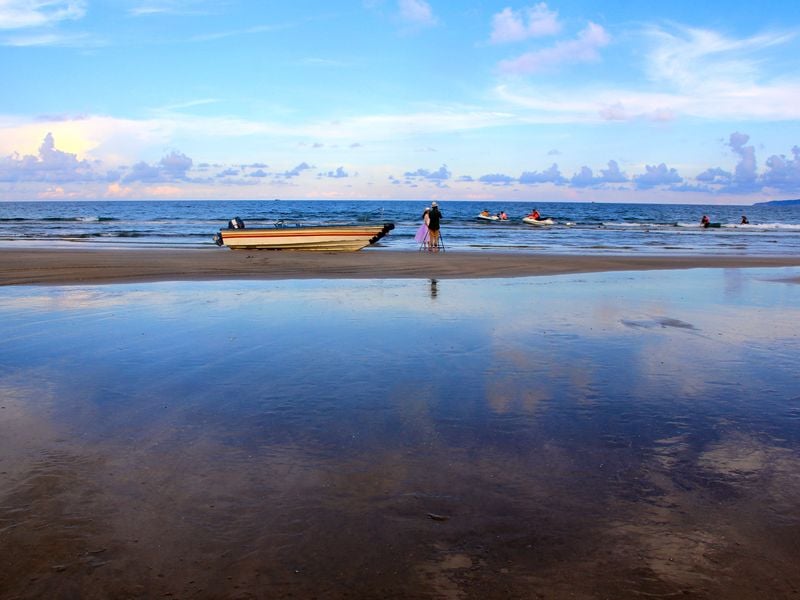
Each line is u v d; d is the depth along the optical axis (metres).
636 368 6.20
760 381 5.79
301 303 10.25
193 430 4.38
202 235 31.98
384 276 14.91
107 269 15.37
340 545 2.91
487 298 11.07
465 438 4.27
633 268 17.47
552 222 49.72
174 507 3.26
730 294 12.01
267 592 2.56
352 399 5.11
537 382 5.65
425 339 7.43
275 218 55.12
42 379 5.64
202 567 2.73
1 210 97.88
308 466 3.79
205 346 6.96
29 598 2.51
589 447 4.13
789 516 3.22
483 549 2.89
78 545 2.90
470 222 49.22
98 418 4.62
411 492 3.45
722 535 3.02
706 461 3.92
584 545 2.93
